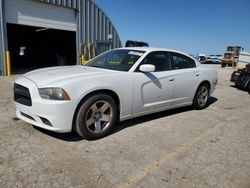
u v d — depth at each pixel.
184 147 3.74
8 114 5.00
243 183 2.83
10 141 3.66
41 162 3.09
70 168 2.98
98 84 3.74
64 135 3.98
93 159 3.23
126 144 3.76
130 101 4.26
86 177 2.80
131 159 3.28
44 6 13.16
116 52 5.14
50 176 2.79
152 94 4.64
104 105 3.90
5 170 2.87
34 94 3.54
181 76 5.27
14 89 3.98
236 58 28.06
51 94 3.43
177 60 5.43
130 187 2.65
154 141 3.93
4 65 11.89
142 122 4.88
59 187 2.59
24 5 12.33
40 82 3.60
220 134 4.39
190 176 2.93
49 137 3.87
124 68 4.44
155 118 5.19
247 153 3.63
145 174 2.93
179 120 5.14
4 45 11.73
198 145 3.85
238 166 3.23
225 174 3.01
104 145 3.68
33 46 21.58
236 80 10.23
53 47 19.77
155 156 3.40
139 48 5.04
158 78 4.71
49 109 3.41
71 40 16.20
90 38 15.78
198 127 4.73
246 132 4.56
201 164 3.23
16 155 3.24
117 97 4.09
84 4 14.95
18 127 4.24
